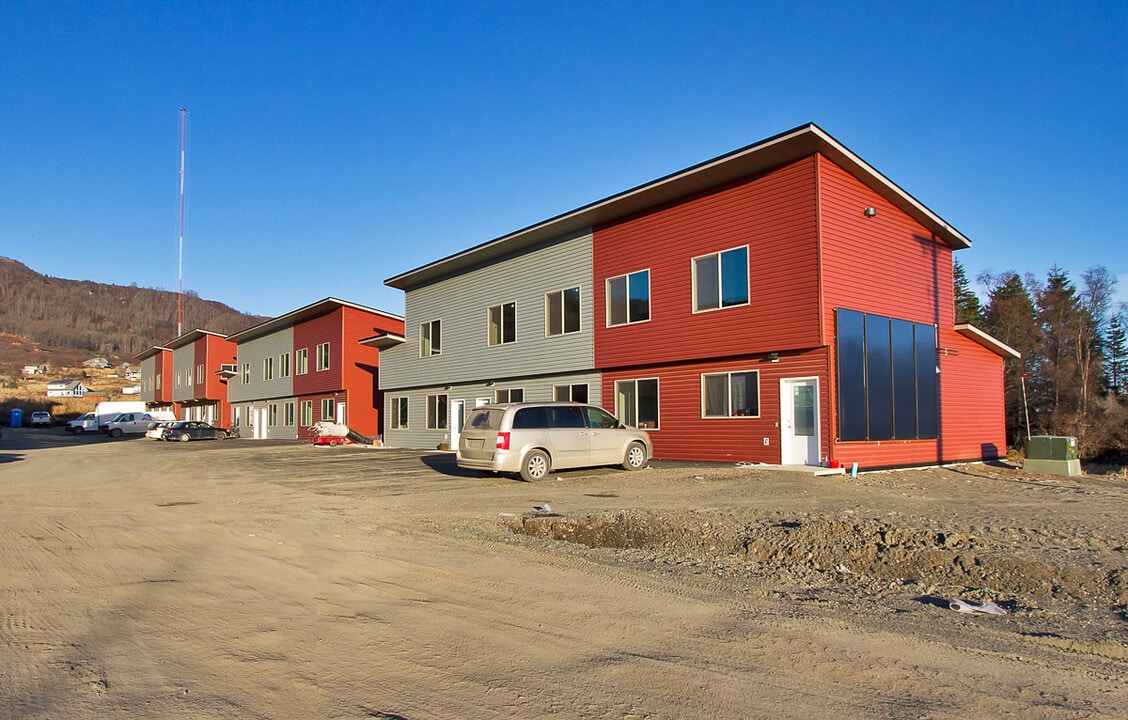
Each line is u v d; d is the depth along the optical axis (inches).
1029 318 1599.4
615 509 443.2
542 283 965.2
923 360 777.6
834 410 654.5
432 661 187.3
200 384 2229.3
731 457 732.7
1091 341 1533.0
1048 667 185.2
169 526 396.8
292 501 504.1
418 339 1227.9
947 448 800.3
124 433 2031.3
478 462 616.1
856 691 168.1
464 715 154.8
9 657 188.5
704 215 759.7
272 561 304.8
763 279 700.7
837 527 362.3
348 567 293.4
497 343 1041.5
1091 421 1172.5
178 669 180.9
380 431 1492.4
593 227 892.0
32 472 771.4
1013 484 621.9
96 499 523.5
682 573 292.4
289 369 1710.1
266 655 191.2
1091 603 254.2
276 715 154.6
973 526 378.9
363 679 175.0
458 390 1130.7
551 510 443.2
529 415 619.2
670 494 516.7
